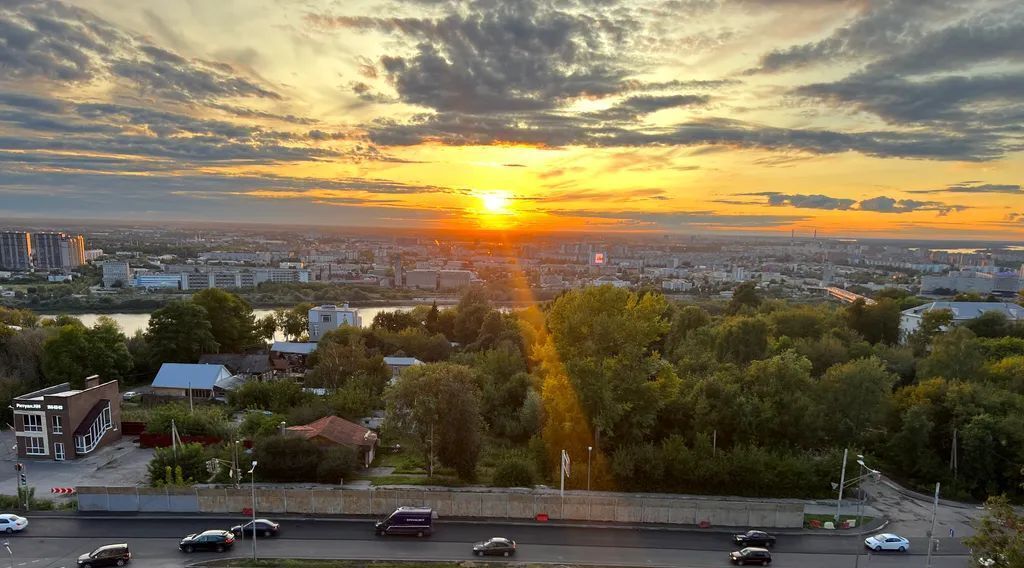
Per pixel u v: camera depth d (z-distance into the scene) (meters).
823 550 55.75
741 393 75.50
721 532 59.19
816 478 67.31
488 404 93.12
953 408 74.25
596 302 75.50
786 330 124.94
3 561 50.81
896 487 71.31
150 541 54.78
